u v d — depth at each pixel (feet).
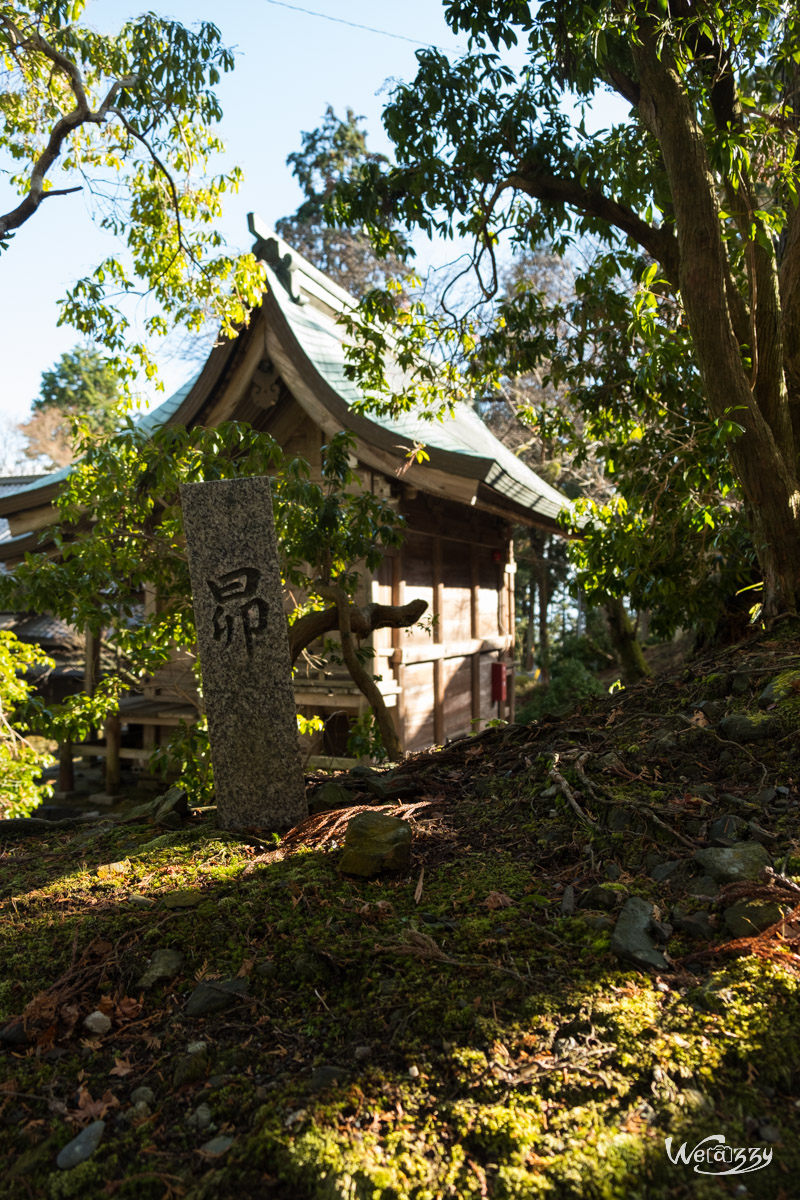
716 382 13.55
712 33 13.62
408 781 11.51
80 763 38.19
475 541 34.24
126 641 18.13
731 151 13.11
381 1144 5.13
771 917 6.86
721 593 17.81
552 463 46.88
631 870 8.25
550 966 6.68
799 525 13.87
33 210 18.12
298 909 8.04
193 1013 6.77
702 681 12.39
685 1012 5.90
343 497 16.37
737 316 14.99
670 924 7.12
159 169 20.62
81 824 12.57
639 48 13.25
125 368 20.59
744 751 9.99
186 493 10.65
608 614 33.60
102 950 7.66
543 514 29.35
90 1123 5.75
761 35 13.93
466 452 22.53
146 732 31.63
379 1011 6.44
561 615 77.87
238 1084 5.94
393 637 26.68
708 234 12.98
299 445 27.55
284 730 10.61
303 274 30.83
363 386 19.76
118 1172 5.32
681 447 16.58
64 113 21.88
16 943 7.97
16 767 20.80
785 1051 5.44
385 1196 4.74
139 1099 5.90
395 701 26.37
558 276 53.98
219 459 15.40
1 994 7.14
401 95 16.75
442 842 9.49
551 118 17.16
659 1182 4.69
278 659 10.58
